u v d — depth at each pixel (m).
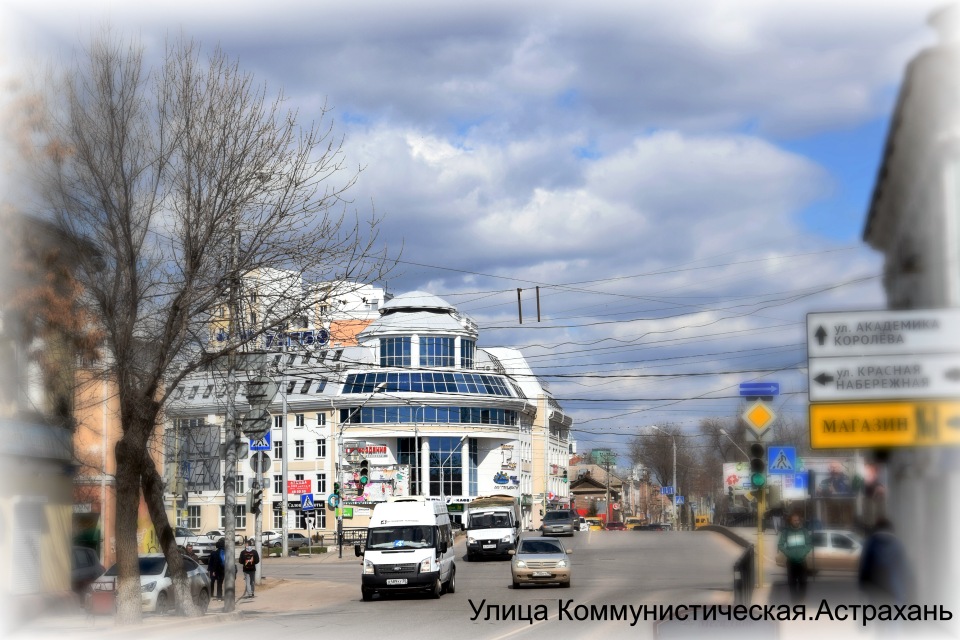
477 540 52.00
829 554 26.25
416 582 29.95
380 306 93.88
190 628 22.83
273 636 20.72
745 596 18.55
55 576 27.45
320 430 90.12
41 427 26.67
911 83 13.52
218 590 33.31
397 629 21.48
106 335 22.84
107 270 22.70
